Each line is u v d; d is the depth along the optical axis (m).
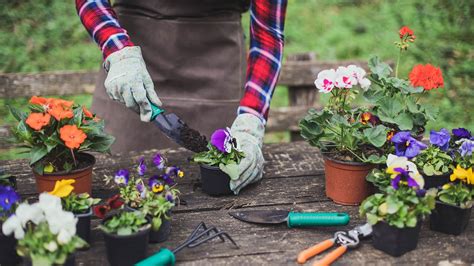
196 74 2.29
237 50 2.31
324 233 1.57
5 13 4.98
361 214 1.50
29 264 1.37
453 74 4.53
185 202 1.73
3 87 3.01
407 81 1.90
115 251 1.39
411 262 1.44
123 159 2.07
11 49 4.82
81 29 5.14
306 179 1.92
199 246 1.49
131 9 2.24
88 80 3.12
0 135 2.65
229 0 2.25
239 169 1.75
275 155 2.13
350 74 1.78
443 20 4.81
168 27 2.22
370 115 1.84
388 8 5.96
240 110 1.95
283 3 1.96
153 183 1.54
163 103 2.30
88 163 1.73
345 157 1.75
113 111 2.35
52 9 5.15
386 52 5.23
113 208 1.46
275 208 1.72
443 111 4.27
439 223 1.58
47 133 1.65
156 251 1.47
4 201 1.40
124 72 1.70
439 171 1.67
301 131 1.79
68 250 1.32
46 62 4.81
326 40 5.81
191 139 1.77
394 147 1.76
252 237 1.54
